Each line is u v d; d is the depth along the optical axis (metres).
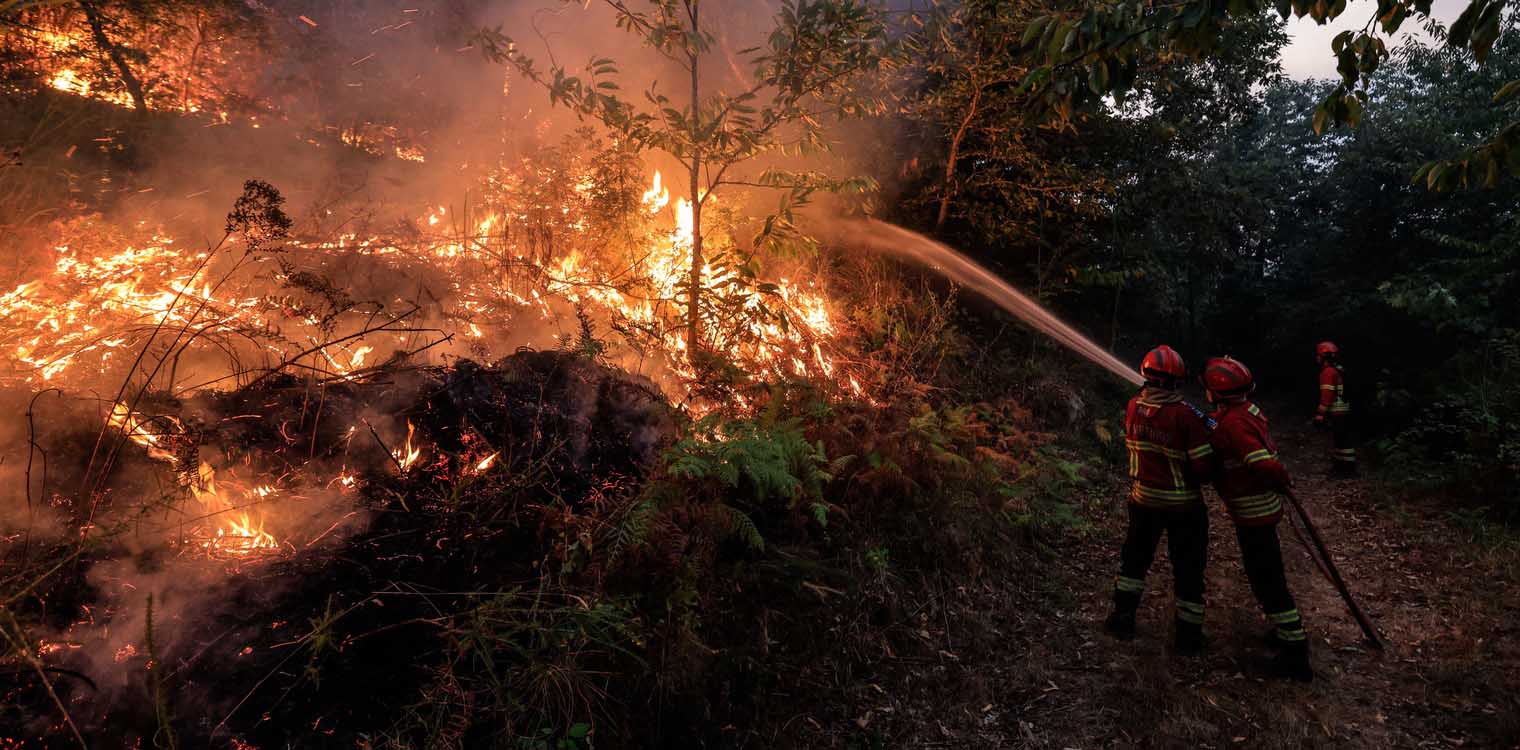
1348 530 6.01
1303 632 3.61
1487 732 3.15
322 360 3.64
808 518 4.17
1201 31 3.18
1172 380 3.96
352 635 2.41
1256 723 3.29
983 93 9.08
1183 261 15.09
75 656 2.07
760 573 3.66
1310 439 10.79
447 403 3.30
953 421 5.93
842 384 5.82
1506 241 9.91
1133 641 4.03
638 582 3.01
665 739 2.79
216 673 2.18
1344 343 14.80
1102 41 3.36
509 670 2.50
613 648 2.73
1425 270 11.61
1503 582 4.57
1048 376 9.01
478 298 4.77
